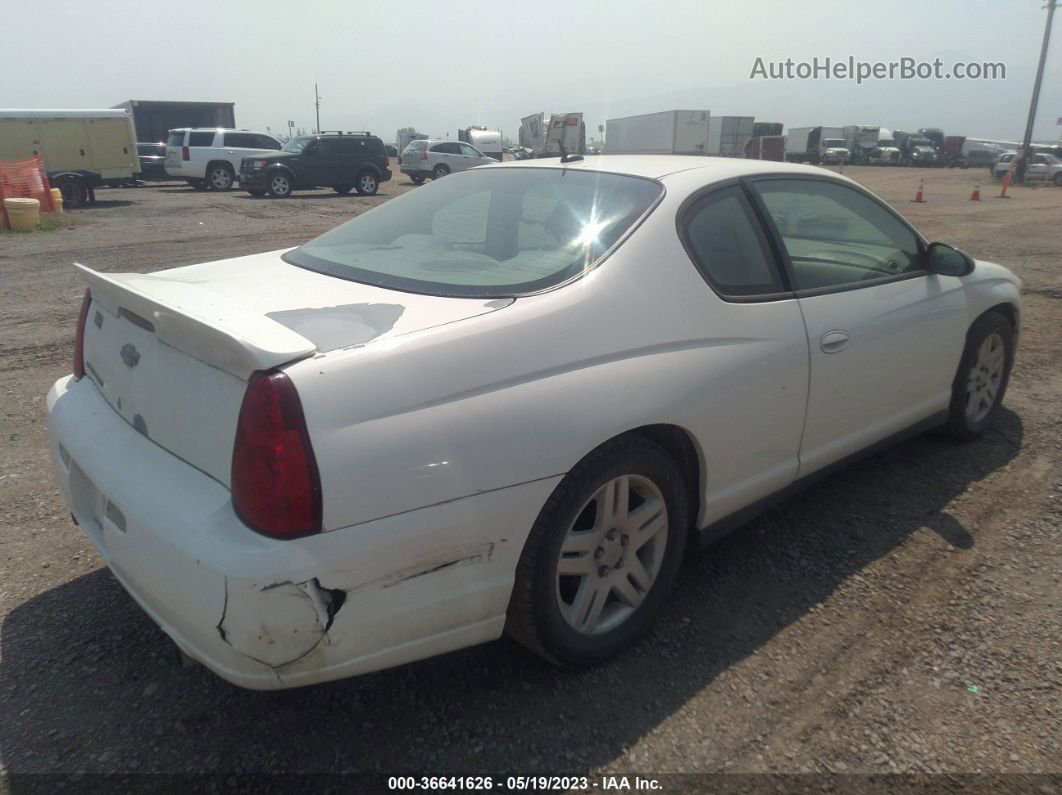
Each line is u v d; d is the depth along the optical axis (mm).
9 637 2697
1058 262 10625
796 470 3113
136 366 2297
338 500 1871
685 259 2691
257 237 13688
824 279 3201
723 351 2674
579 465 2312
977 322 4051
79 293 8625
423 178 28250
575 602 2453
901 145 56469
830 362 3080
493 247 2773
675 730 2301
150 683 2490
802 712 2373
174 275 2867
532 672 2549
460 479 2047
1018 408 4922
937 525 3494
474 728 2307
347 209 19219
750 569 3158
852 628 2777
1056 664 2578
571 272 2490
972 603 2914
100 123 20266
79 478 2469
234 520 1882
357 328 2133
